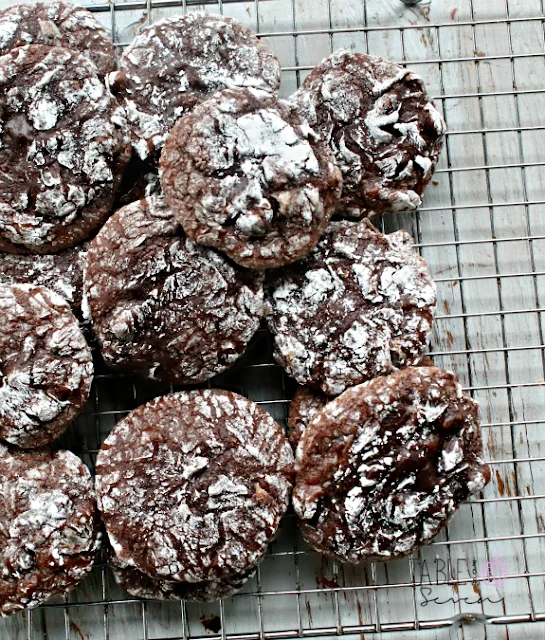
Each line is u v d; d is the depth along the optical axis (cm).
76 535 42
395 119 45
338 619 46
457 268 48
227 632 46
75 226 44
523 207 48
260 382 47
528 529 47
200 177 42
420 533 43
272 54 45
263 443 43
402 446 43
